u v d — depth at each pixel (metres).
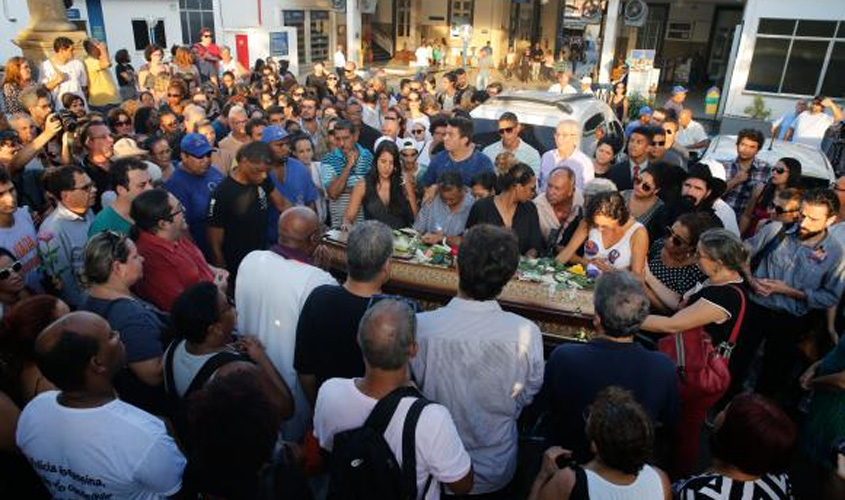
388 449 1.94
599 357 2.42
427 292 3.65
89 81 9.12
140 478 1.99
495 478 2.61
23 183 4.37
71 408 1.99
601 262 3.66
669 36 24.14
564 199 4.39
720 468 2.07
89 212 4.14
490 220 4.17
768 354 4.12
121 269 2.74
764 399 2.06
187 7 18.05
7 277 2.95
